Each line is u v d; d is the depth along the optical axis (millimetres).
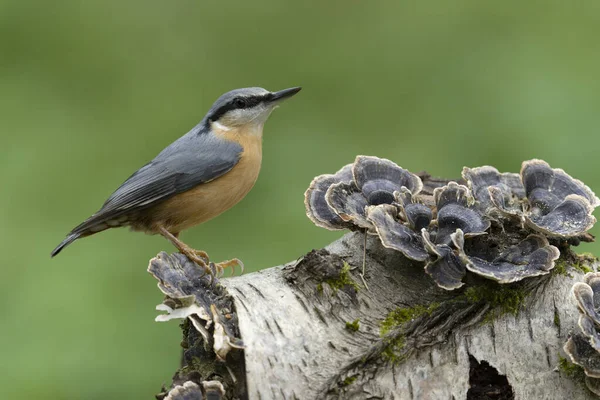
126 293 9945
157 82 14156
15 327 9195
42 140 12453
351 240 6465
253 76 14508
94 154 12508
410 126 13219
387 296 5992
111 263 10406
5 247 10547
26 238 10805
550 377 5520
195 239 11125
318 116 13781
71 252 10594
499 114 12398
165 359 9117
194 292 6051
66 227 11102
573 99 11805
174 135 13156
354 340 5707
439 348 5621
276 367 5543
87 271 10141
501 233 6246
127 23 14734
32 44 14320
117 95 13695
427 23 14625
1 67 13945
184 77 14227
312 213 6695
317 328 5781
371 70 14281
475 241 6180
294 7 15156
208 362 5945
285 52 14547
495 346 5621
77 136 12758
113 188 11938
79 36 14492
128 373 8875
